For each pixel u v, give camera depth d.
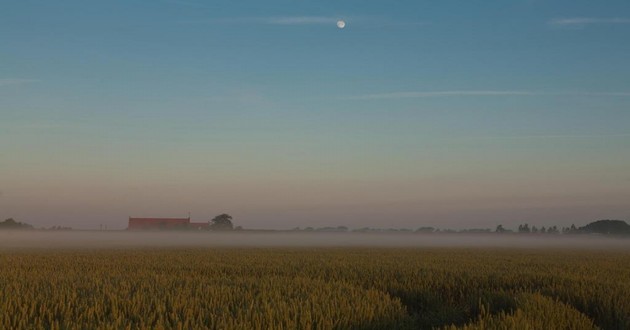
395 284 18.41
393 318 12.16
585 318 12.10
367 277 20.91
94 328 9.14
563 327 11.22
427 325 13.40
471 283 19.58
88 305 11.62
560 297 16.00
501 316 11.65
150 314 10.66
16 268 22.98
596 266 29.17
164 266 25.58
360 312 11.48
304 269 24.08
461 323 13.59
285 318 10.27
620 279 21.56
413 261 31.06
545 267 27.38
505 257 38.56
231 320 9.66
